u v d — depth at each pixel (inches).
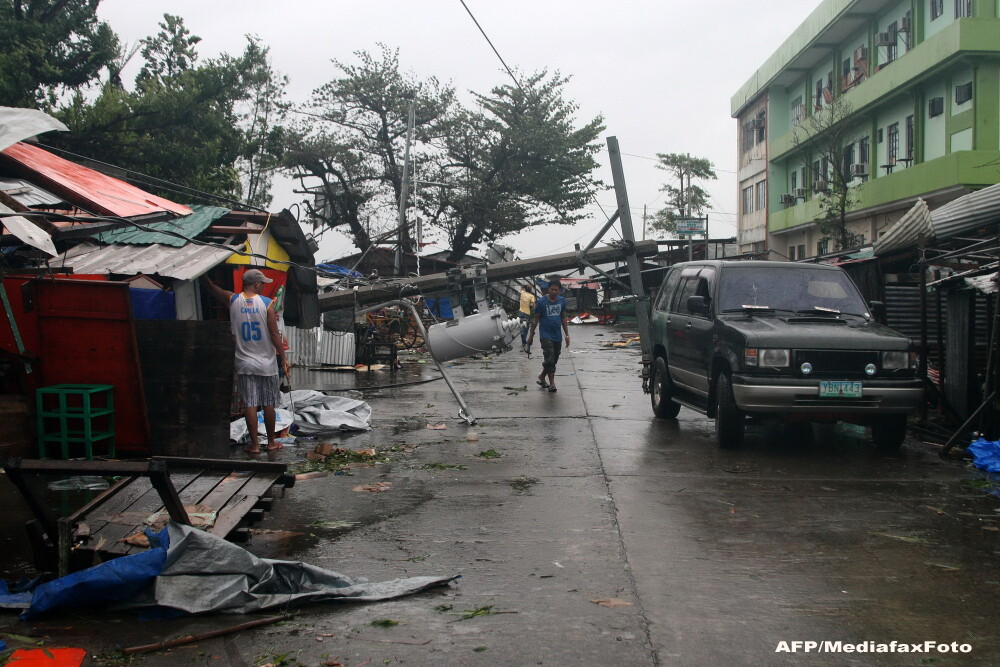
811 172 1473.9
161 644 145.6
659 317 437.7
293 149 1441.9
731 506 246.4
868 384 315.6
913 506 246.5
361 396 511.5
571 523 228.7
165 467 167.0
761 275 376.5
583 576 185.2
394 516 236.1
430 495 260.8
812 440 360.2
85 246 397.7
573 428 392.8
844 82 1343.5
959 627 157.5
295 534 218.1
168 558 161.0
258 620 157.4
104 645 146.3
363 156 1547.7
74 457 303.4
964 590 177.3
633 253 477.4
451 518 233.8
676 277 442.9
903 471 295.7
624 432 381.7
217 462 228.7
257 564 166.7
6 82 599.5
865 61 1261.1
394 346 685.9
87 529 181.0
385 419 419.2
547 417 428.5
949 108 1016.9
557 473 292.7
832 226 1221.7
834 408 317.4
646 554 201.2
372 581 182.1
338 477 286.7
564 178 1489.9
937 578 184.9
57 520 171.9
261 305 326.6
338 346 679.1
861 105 1198.3
